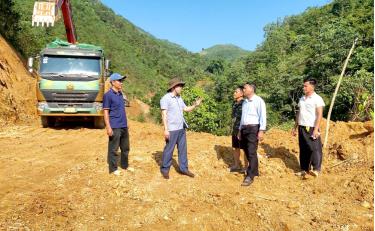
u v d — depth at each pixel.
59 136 12.08
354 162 7.63
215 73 137.50
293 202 5.80
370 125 9.20
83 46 14.27
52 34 63.72
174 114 6.75
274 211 5.56
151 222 5.22
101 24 130.12
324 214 5.58
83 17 119.69
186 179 6.80
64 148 9.99
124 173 6.95
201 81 126.25
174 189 6.27
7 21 24.77
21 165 7.95
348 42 45.16
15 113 15.02
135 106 68.31
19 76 18.64
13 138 11.48
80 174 7.08
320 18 89.94
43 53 12.92
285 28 104.25
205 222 5.24
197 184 6.54
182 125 6.91
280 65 63.19
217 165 7.79
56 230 4.89
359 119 11.31
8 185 6.50
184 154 6.97
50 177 7.04
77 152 9.38
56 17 15.27
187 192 6.15
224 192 6.18
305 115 6.95
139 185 6.38
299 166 7.88
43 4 14.98
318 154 6.99
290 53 83.94
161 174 7.01
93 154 9.00
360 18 63.34
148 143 10.34
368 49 42.56
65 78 12.77
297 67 57.62
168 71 139.12
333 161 7.98
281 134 10.38
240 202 5.79
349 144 8.16
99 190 6.21
